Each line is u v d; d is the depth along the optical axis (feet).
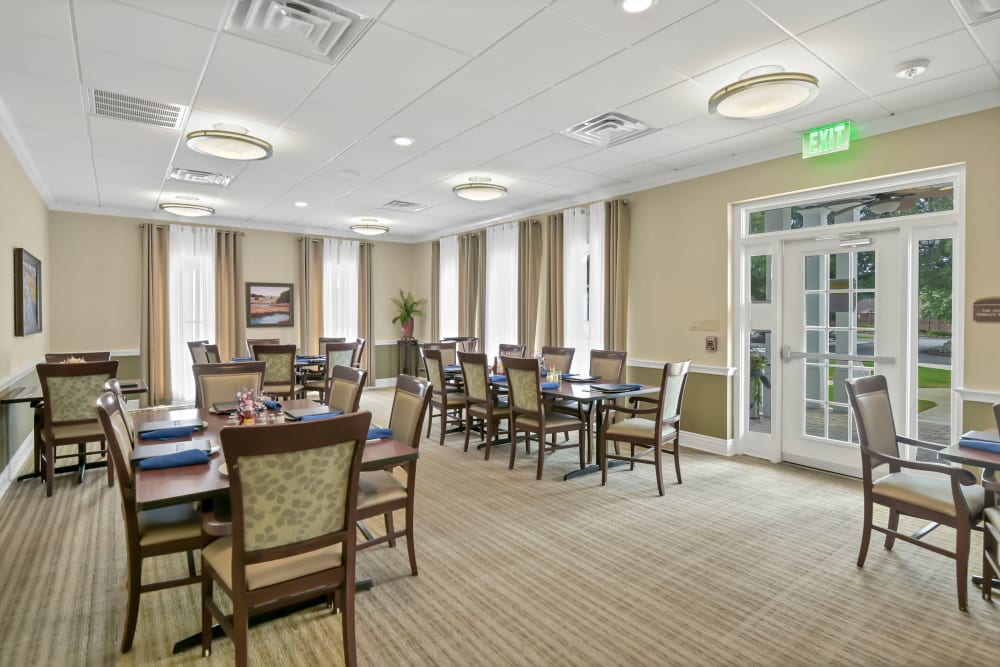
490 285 26.21
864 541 9.07
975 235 11.50
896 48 9.50
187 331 25.43
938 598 8.11
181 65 10.14
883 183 13.14
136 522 6.59
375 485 8.74
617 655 6.73
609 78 10.78
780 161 14.92
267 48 9.53
